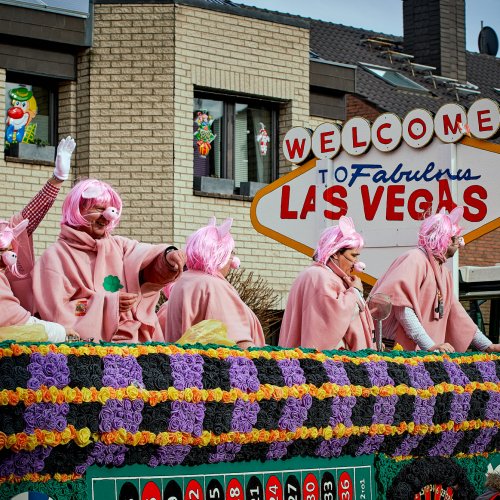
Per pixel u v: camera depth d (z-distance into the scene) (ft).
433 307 27.71
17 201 50.90
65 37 52.16
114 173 53.06
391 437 22.86
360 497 22.57
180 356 19.52
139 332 23.95
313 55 63.67
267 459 20.84
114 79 53.21
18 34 50.83
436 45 82.94
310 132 41.37
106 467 18.60
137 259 23.63
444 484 24.00
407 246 39.17
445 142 38.45
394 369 23.02
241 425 19.89
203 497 19.81
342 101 60.18
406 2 84.48
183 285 24.43
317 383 21.22
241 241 55.67
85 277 23.24
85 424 17.89
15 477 17.61
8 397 17.16
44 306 22.91
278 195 41.96
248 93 56.03
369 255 39.93
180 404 18.97
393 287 27.07
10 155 51.34
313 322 24.64
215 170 55.83
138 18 53.47
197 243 24.61
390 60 81.46
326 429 21.33
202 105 55.47
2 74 50.72
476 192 37.99
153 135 53.31
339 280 25.25
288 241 41.73
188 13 54.08
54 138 52.95
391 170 39.65
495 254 74.79
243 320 24.45
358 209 40.29
